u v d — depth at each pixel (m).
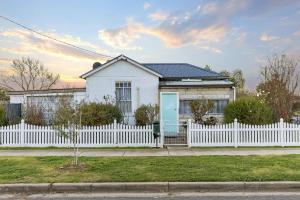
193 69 23.45
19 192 8.91
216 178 9.38
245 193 8.66
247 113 16.83
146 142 16.02
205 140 15.99
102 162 11.80
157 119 18.88
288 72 26.80
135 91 20.56
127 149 15.30
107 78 20.64
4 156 13.38
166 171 10.23
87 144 16.03
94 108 17.56
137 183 9.01
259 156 12.89
